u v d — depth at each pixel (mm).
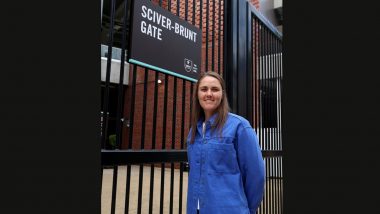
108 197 5074
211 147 1474
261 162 1494
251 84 2893
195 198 1479
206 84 1544
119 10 6723
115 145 1539
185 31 2020
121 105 1562
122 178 7340
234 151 1471
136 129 8203
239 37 2736
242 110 2676
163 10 1839
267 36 3498
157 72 1788
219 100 1539
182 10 3260
